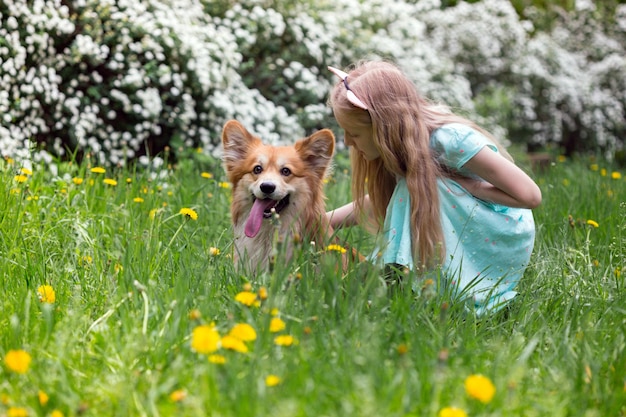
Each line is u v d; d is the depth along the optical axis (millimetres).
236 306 2951
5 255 3539
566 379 2553
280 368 2414
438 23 10305
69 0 6465
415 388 2303
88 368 2592
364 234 4309
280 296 2873
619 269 3742
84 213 4277
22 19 5914
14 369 2203
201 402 2203
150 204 4613
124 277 3109
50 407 2312
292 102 7535
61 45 6430
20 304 2957
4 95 5535
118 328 2758
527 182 3535
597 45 11734
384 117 3553
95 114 6410
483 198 3662
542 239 4457
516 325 3229
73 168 5258
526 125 10578
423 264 3559
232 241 3770
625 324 3053
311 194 4098
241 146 4164
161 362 2541
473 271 3650
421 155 3572
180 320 2730
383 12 8695
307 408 2176
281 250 2990
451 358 2611
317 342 2643
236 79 6965
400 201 3686
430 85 8375
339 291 2945
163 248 3801
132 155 6309
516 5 12664
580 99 10898
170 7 6879
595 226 4691
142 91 6402
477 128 3738
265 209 3988
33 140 5918
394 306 2992
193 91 6734
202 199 5023
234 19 7469
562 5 12820
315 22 7914
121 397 2311
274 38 7641
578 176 7297
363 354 2512
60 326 2758
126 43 6379
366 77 3625
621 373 2584
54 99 6133
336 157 7320
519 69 10422
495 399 2285
